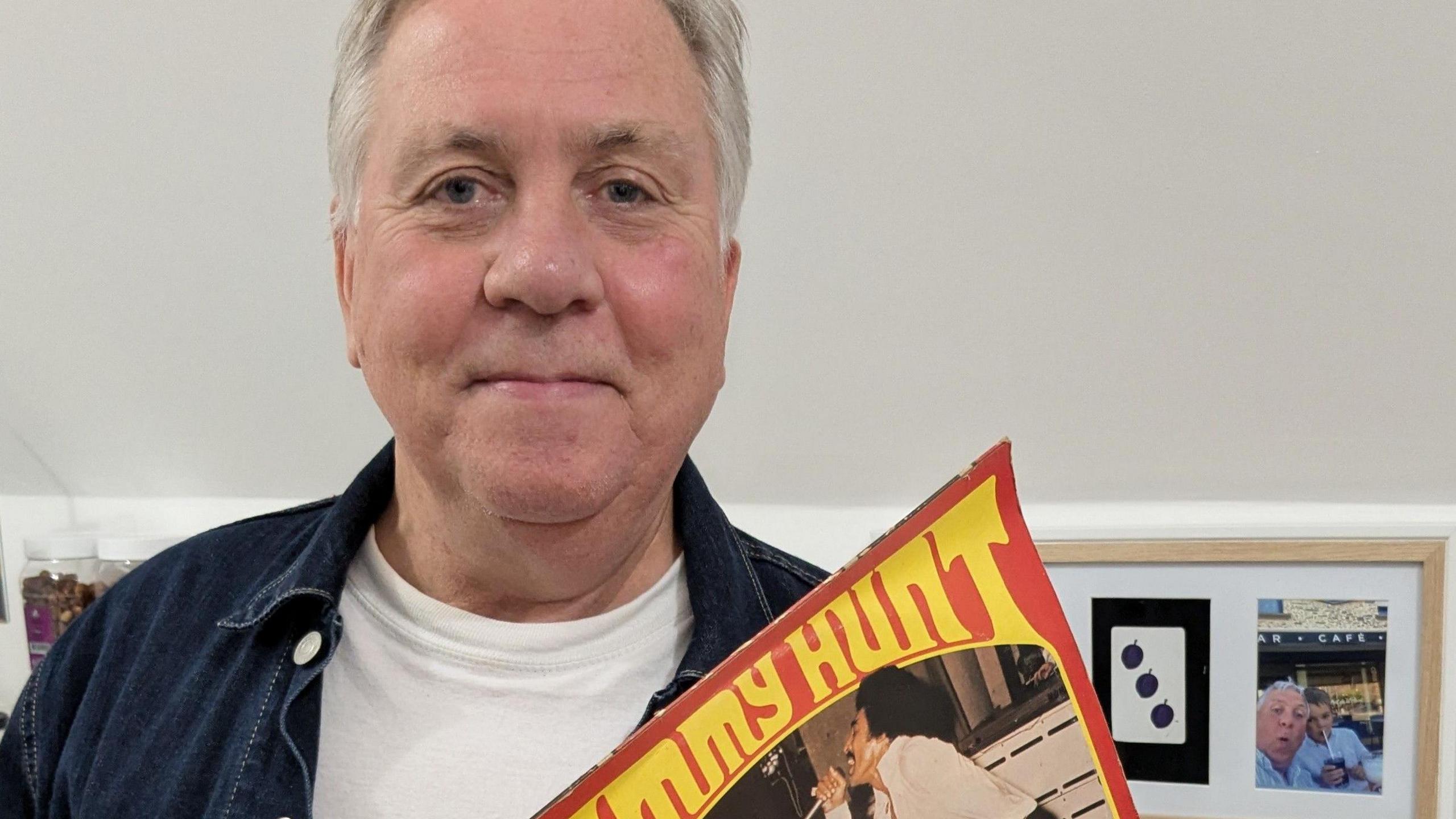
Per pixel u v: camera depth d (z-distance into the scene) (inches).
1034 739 17.7
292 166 37.4
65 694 27.4
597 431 19.3
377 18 20.7
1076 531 38.0
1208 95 30.8
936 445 38.7
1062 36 30.7
